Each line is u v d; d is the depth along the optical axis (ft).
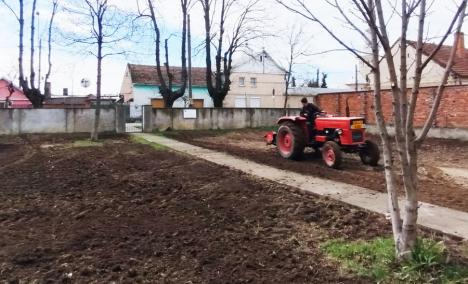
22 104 135.33
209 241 19.51
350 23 15.33
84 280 15.51
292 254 17.81
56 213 24.88
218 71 91.45
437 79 78.43
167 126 75.56
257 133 74.79
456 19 13.79
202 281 15.33
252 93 165.99
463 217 21.71
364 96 72.08
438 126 61.98
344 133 38.09
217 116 79.46
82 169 39.24
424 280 14.62
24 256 17.71
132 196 28.84
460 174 36.29
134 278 15.67
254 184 30.58
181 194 28.99
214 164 38.96
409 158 15.25
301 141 41.39
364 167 38.19
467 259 16.19
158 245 19.02
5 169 39.91
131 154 48.08
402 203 24.43
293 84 185.06
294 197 27.04
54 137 65.26
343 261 16.78
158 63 85.87
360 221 21.89
